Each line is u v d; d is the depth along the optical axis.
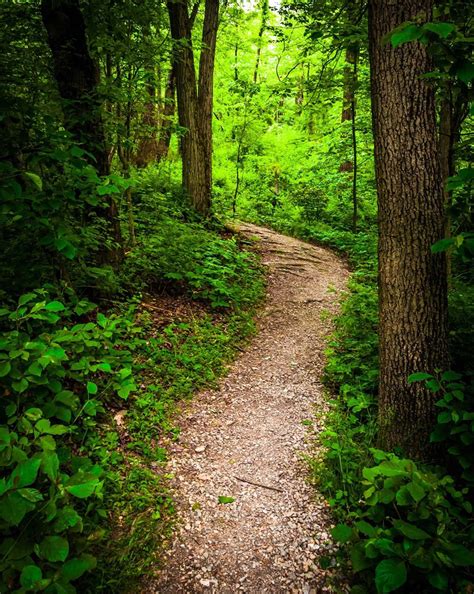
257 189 15.43
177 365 4.68
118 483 2.89
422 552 2.07
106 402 3.66
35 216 2.88
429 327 3.08
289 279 8.68
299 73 15.51
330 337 6.02
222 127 15.94
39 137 3.02
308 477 3.30
